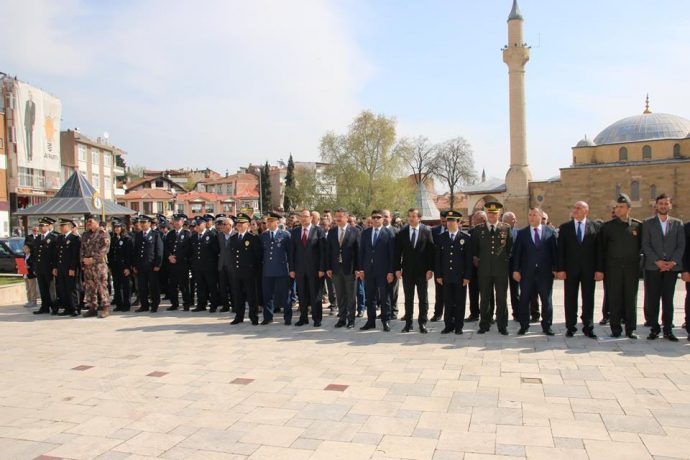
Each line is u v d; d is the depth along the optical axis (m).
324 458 4.90
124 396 6.83
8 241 24.75
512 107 52.78
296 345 9.61
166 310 14.53
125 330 11.45
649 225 9.64
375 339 10.06
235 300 12.06
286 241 12.12
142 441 5.39
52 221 14.84
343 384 7.11
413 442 5.20
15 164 45.66
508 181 54.78
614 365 7.77
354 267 11.40
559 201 54.22
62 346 9.91
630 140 54.44
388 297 11.07
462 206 87.62
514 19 50.31
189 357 8.80
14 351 9.55
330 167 58.22
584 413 5.85
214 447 5.20
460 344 9.45
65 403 6.61
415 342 9.70
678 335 9.97
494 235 10.32
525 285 10.27
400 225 16.73
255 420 5.89
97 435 5.57
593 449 4.96
